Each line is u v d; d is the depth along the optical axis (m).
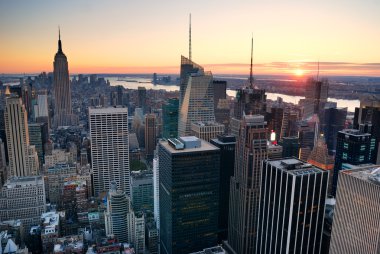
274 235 158.88
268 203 161.75
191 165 198.00
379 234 105.25
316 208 147.25
